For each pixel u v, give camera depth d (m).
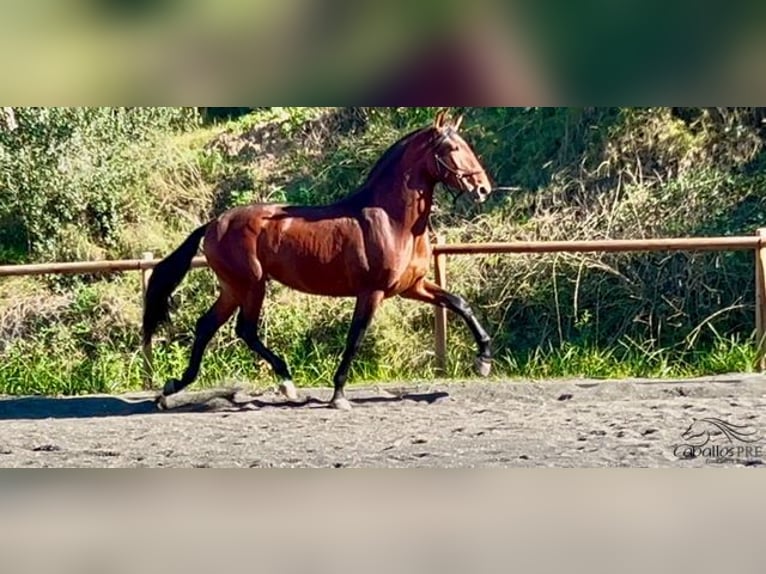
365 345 12.57
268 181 14.98
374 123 15.28
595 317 12.84
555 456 7.87
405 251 10.05
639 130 14.26
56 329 13.56
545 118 14.78
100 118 15.09
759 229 11.34
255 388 11.59
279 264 10.13
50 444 8.95
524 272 13.11
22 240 14.83
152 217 14.77
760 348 11.48
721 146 14.05
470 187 9.93
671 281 12.91
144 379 12.23
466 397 10.54
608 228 13.48
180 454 8.44
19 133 14.80
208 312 10.59
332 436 8.92
